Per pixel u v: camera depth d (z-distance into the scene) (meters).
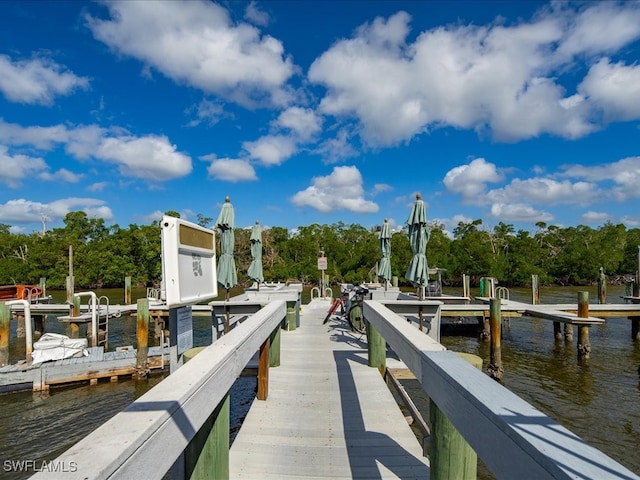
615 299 27.42
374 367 5.38
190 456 1.91
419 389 8.19
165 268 3.02
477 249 41.97
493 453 1.21
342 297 12.21
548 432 1.07
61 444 6.91
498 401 1.30
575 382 10.17
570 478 0.85
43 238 42.84
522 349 13.65
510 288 40.59
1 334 10.76
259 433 3.42
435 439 1.96
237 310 5.62
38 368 9.19
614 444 6.90
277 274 43.34
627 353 13.09
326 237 49.75
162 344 11.14
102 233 49.28
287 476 2.76
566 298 28.27
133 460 1.07
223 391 1.98
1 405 8.52
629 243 49.91
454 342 14.86
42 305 16.22
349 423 3.62
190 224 3.32
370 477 2.75
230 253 6.77
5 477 5.77
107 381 9.85
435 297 16.94
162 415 1.27
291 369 5.31
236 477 2.74
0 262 39.47
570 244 46.59
